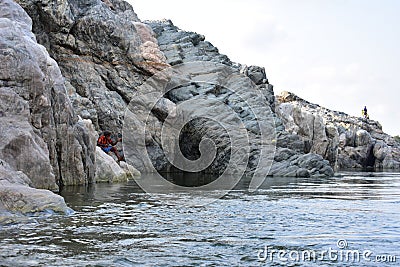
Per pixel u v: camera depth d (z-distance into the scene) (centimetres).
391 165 4006
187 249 615
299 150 2370
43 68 1216
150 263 549
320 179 2009
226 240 668
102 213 873
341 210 967
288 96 4453
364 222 822
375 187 1623
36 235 668
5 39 1135
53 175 1137
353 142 4031
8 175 945
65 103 1296
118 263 545
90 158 1420
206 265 547
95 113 1908
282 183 1705
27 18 1398
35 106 1165
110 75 2144
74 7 2117
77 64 2077
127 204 1004
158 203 1034
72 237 663
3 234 669
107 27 2123
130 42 2194
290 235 706
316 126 3094
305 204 1065
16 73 1122
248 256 588
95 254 579
